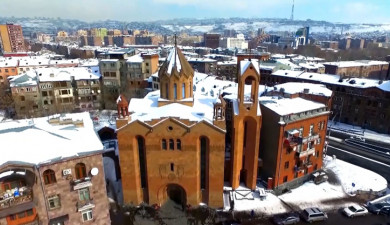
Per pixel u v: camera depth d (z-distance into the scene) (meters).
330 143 77.44
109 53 107.00
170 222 44.41
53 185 33.59
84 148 34.81
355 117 91.81
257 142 48.94
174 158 44.19
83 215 36.69
